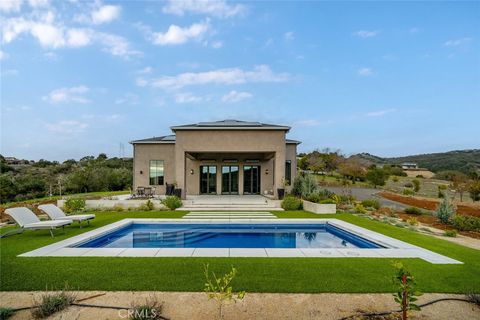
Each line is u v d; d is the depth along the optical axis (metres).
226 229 12.13
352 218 13.10
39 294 4.67
